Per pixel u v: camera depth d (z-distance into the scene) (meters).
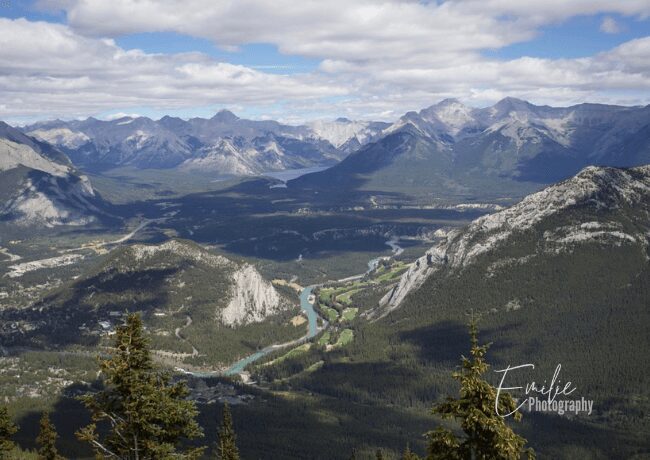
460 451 53.12
